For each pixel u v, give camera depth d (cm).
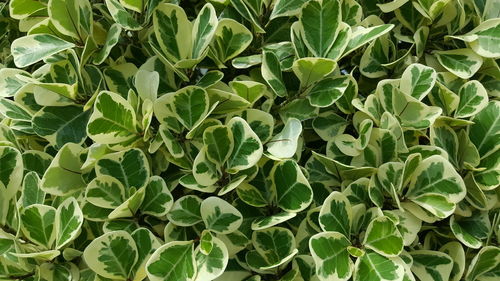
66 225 60
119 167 62
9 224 61
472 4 71
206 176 61
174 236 62
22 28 72
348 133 69
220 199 60
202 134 64
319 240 58
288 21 70
